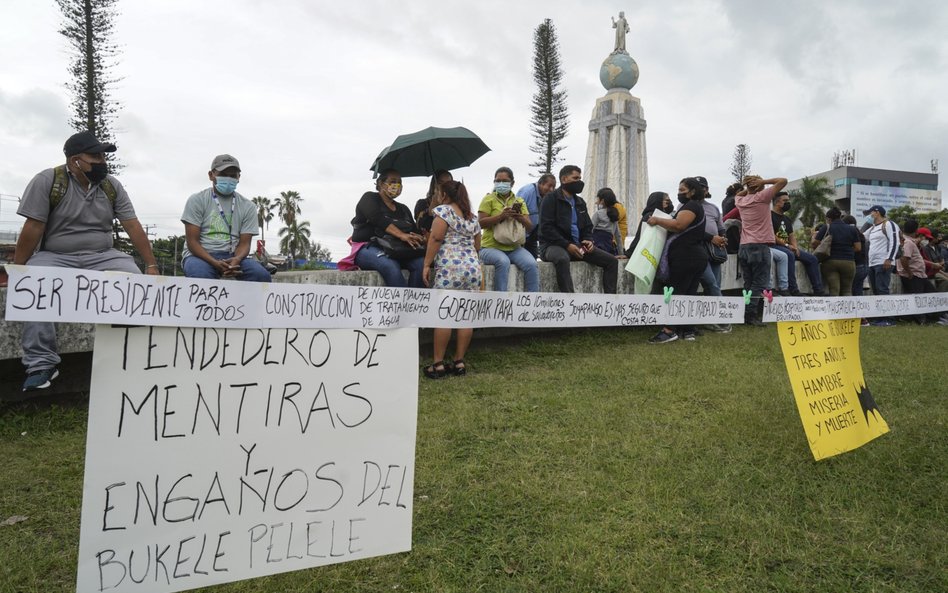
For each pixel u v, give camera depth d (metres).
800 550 2.71
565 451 3.76
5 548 2.66
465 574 2.52
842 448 3.64
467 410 4.48
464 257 5.56
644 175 26.83
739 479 3.37
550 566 2.57
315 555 1.98
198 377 1.85
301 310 2.25
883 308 4.27
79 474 3.45
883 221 10.47
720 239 8.01
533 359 6.40
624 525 2.88
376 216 6.08
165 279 1.85
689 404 4.70
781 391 4.97
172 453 1.81
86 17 24.45
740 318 4.56
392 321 2.79
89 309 1.78
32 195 4.28
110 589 1.73
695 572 2.54
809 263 10.17
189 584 1.82
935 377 5.73
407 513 2.11
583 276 7.79
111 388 1.75
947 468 3.55
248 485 1.90
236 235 5.39
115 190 4.64
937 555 2.65
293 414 1.96
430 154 7.94
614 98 26.23
